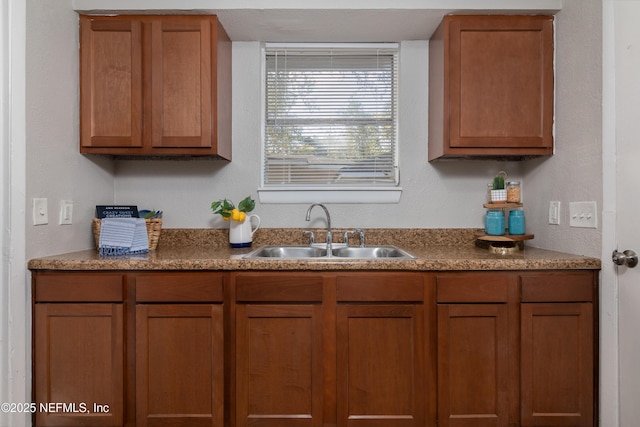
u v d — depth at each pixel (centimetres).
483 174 219
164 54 183
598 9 156
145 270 157
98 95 183
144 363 156
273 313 156
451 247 212
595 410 155
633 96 142
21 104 151
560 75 182
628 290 145
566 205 177
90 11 181
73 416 154
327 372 156
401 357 156
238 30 203
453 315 155
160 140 183
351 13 186
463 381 155
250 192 219
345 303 156
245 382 156
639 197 139
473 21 184
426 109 218
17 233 150
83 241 190
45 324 154
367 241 217
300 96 222
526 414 154
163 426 155
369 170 222
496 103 184
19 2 150
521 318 155
